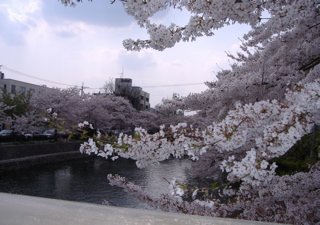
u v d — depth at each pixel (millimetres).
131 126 37312
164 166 18797
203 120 9523
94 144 3006
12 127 23531
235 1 3170
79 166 20406
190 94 5316
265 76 4898
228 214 4148
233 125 2389
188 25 3340
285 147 2133
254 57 7348
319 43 4594
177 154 2844
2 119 23094
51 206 1144
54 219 1009
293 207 3789
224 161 2451
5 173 16391
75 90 26578
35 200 1225
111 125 32250
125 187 4609
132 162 23234
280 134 2113
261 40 5059
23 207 1108
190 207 4145
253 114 2375
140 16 2990
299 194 3812
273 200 3912
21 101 29672
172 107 5395
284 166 10516
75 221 1012
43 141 27125
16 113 28281
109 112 34750
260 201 3916
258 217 3896
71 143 26125
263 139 2234
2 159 17672
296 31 4316
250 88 4898
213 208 4055
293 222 3682
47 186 13500
